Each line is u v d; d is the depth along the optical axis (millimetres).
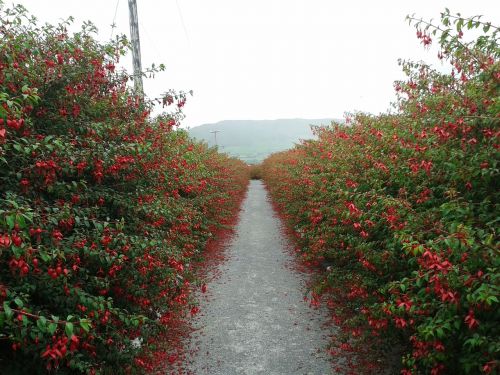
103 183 4516
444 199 3850
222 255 10469
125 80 5395
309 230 8969
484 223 3109
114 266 3609
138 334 4500
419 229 3379
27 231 2822
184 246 6770
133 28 8406
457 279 2549
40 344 2885
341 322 5816
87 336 3318
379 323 3818
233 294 7441
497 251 2463
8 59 3354
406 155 4363
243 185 25000
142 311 4688
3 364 3180
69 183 3893
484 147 3395
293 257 10094
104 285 3643
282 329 5855
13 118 2727
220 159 17203
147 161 4746
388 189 4906
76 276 3553
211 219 11891
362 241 4922
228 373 4672
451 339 2955
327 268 7879
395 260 4133
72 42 4531
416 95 5766
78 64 4449
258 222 15547
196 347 5344
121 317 3475
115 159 3848
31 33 4117
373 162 5156
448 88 5055
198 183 9078
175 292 5000
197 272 8812
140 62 8547
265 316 6359
